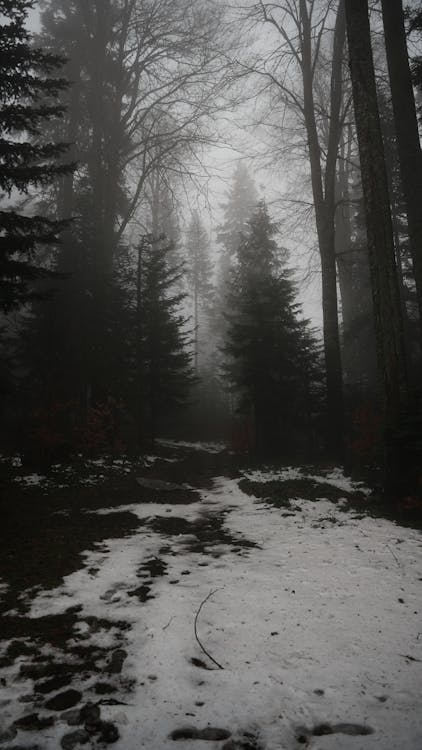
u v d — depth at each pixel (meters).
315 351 17.09
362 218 19.91
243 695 2.47
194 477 11.97
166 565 4.72
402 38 9.91
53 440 11.34
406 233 18.58
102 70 22.00
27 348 15.53
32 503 7.86
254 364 15.84
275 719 2.26
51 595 3.95
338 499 7.91
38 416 12.01
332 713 2.29
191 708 2.36
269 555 4.97
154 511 7.55
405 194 9.95
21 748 2.06
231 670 2.72
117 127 22.19
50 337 15.17
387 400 7.57
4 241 8.03
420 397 7.47
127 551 5.24
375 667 2.70
